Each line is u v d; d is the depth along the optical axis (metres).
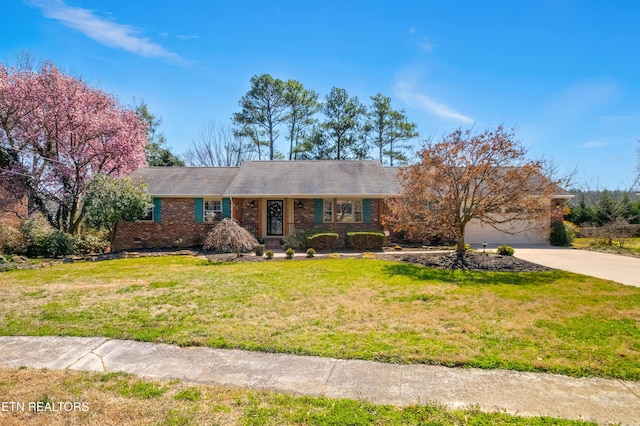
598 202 22.27
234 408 3.27
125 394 3.53
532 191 11.52
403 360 4.29
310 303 6.81
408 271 10.14
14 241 14.12
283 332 5.24
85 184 17.06
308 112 31.28
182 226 17.98
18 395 3.50
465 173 11.40
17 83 16.86
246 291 7.81
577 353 4.45
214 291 7.82
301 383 3.76
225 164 36.19
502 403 3.36
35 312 6.29
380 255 13.74
